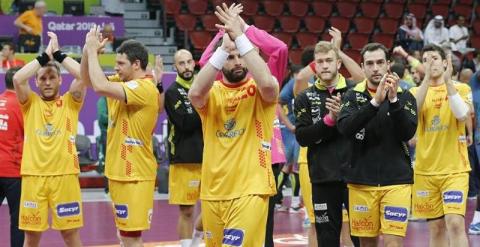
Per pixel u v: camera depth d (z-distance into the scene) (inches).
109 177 367.6
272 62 322.3
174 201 432.5
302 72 403.9
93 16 916.6
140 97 356.5
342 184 351.6
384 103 325.7
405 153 331.6
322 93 354.3
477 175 649.0
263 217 283.6
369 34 1067.9
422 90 372.8
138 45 363.9
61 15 924.0
